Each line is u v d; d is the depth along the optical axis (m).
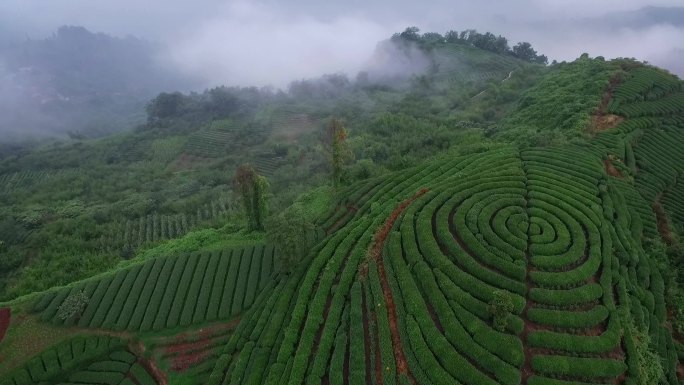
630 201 55.44
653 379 35.62
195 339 46.91
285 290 47.38
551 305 38.28
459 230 45.62
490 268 41.97
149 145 155.00
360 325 39.59
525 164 60.12
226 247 59.38
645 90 84.88
